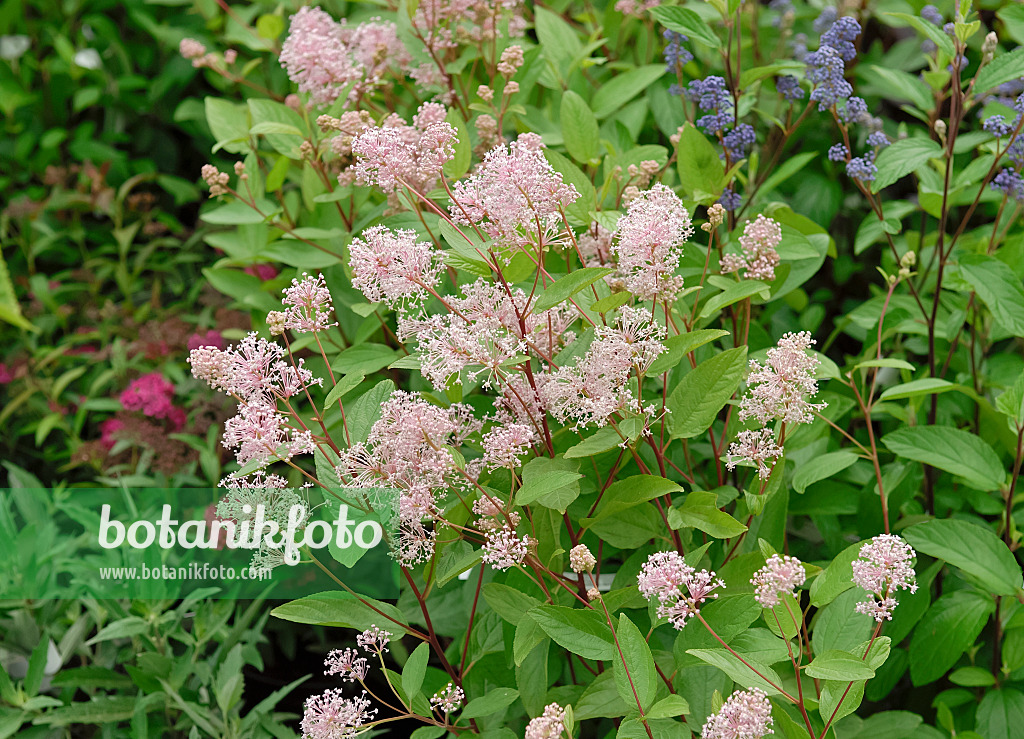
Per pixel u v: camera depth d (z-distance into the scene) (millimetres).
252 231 1428
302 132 1355
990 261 1261
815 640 1158
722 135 1342
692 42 1555
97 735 1362
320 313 1176
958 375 1364
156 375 1589
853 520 1342
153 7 2070
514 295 1183
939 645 1242
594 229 1244
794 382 1165
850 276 1584
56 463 1833
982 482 1232
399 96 1506
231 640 1353
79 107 2000
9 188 2143
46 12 2139
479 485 1181
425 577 1201
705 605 1136
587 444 1154
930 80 1357
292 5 1642
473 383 1212
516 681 1202
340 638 1482
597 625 1132
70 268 2178
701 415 1172
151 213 1990
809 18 1629
